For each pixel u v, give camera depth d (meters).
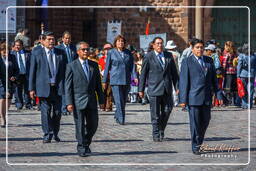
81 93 24.27
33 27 69.25
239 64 45.69
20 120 37.09
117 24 58.84
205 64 25.27
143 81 29.38
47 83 27.98
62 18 70.44
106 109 43.53
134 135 30.88
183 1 66.31
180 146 27.33
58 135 30.66
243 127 34.44
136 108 46.47
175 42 66.62
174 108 46.56
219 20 70.44
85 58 24.47
